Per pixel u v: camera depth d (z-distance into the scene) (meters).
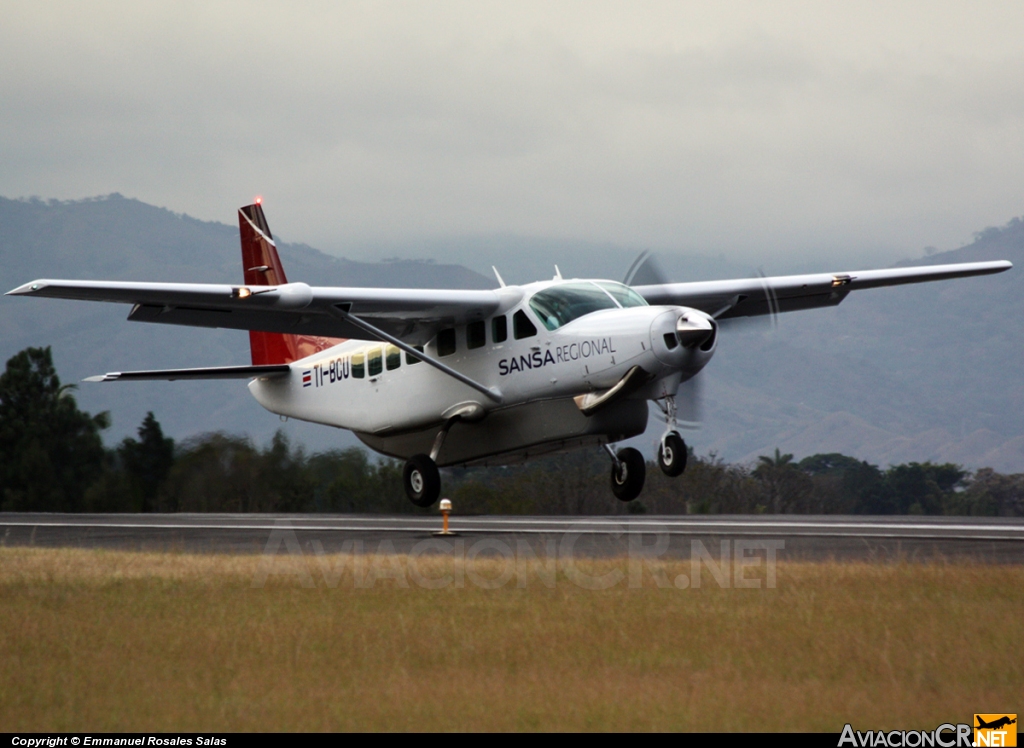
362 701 25.80
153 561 46.69
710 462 163.88
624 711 24.89
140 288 58.81
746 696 25.86
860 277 80.69
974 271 84.88
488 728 23.98
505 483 145.88
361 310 65.56
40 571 43.66
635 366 60.97
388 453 78.00
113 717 24.95
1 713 25.28
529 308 66.50
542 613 34.47
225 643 31.03
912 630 31.50
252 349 87.31
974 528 60.03
